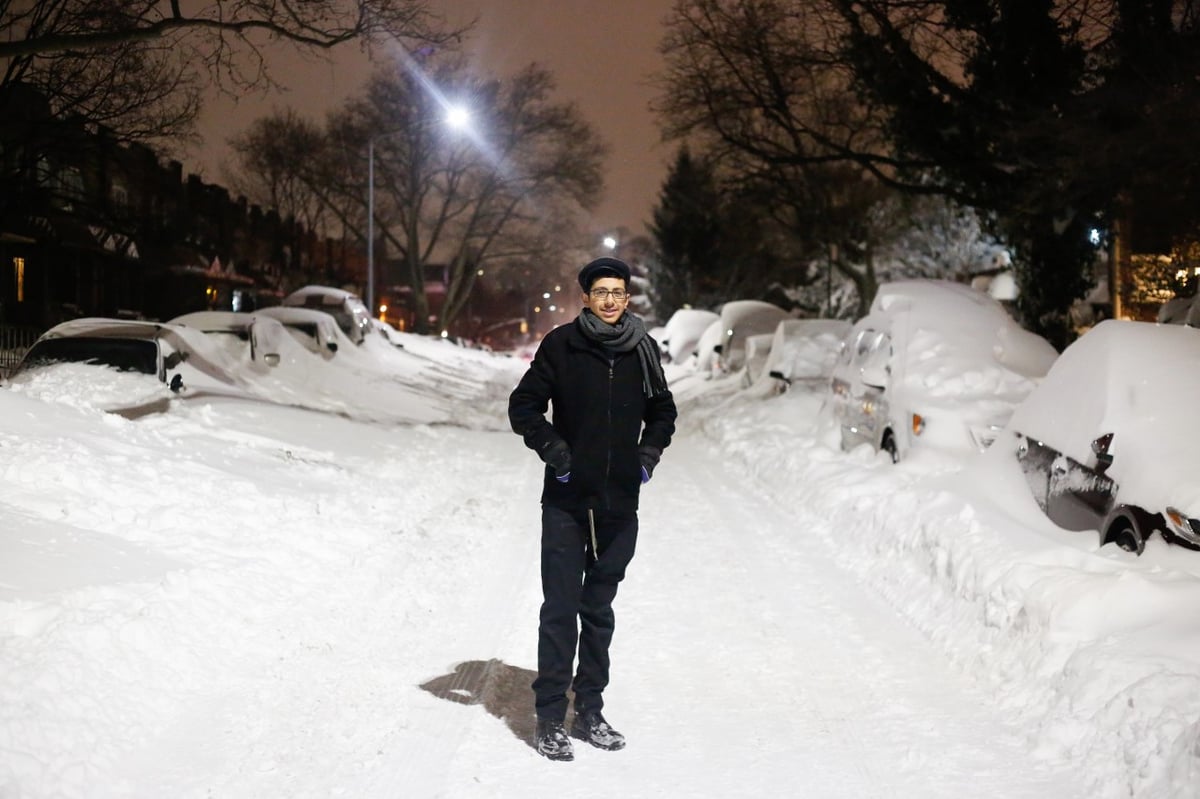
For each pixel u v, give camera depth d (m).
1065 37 20.58
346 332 36.06
